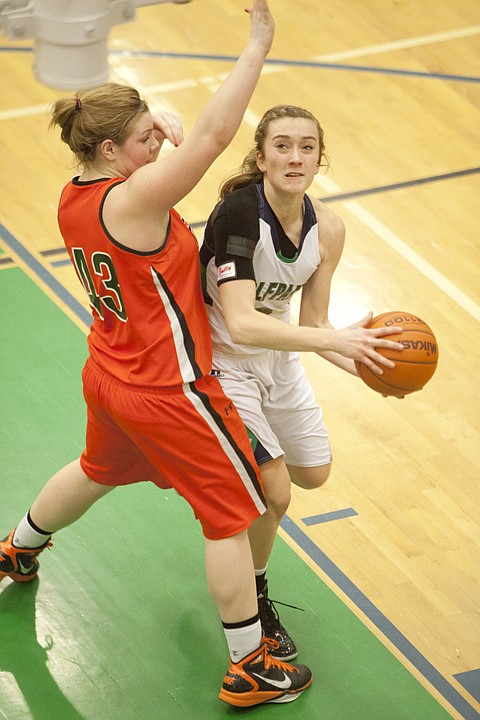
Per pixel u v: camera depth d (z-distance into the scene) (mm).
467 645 10688
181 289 8594
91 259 8555
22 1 6551
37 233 16625
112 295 8617
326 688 10047
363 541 11836
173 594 10859
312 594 11094
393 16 23672
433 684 10203
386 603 11094
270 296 9312
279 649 10219
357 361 8836
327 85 21062
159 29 22500
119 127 8438
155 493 12086
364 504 12359
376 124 20016
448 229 17391
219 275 8859
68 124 8594
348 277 16109
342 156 19000
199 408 8781
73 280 15570
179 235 8516
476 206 18000
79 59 6746
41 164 18391
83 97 8461
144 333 8641
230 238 8852
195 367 8742
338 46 22438
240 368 9492
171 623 10531
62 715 9508
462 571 11578
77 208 8500
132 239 8250
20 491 11867
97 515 11719
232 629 9414
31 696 9664
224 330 9391
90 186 8438
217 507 9055
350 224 17281
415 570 11523
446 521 12211
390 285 16031
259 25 7852
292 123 8688
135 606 10688
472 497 12570
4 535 11219
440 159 19188
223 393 8984
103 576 10992
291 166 8688
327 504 12320
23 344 14180
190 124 19531
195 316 8734
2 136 19062
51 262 15953
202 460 8914
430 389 14164
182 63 21438
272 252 8992
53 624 10406
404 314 8812
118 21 6805
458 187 18453
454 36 23125
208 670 10094
